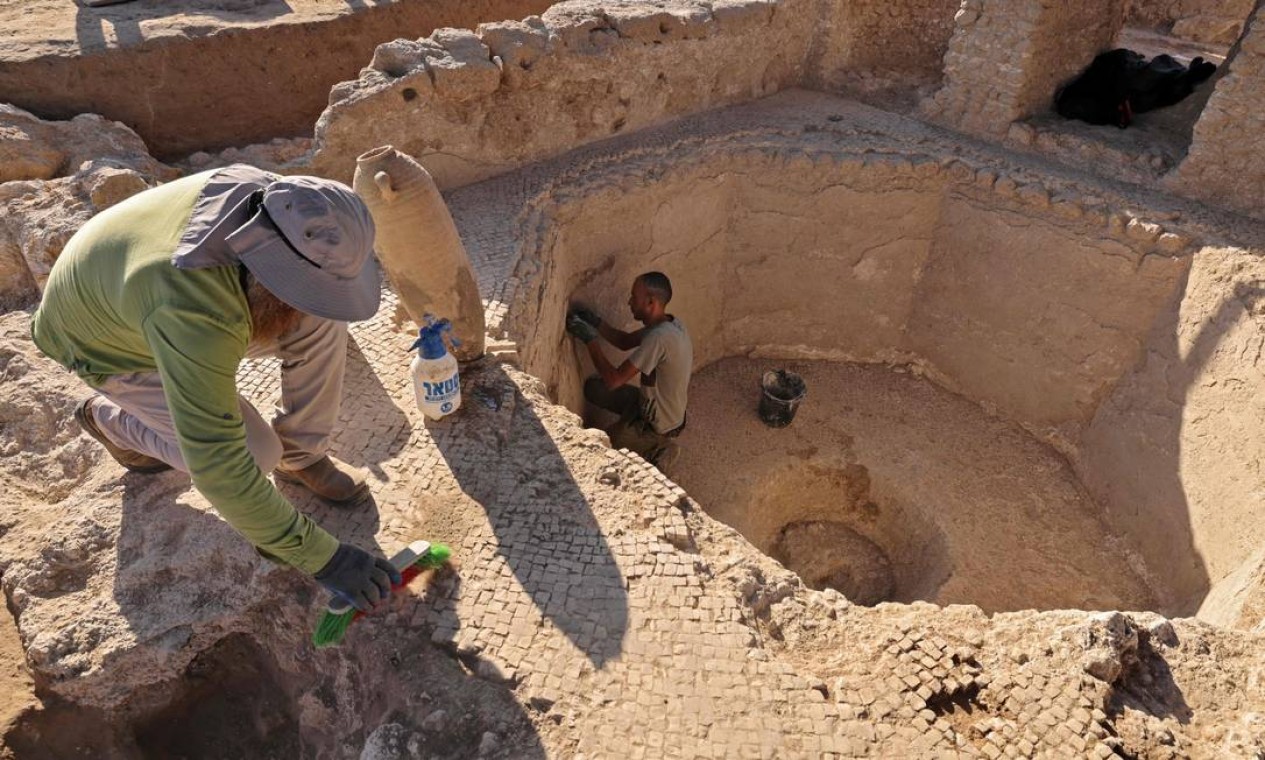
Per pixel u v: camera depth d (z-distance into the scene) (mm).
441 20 6359
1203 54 8289
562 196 5109
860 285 6383
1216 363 4770
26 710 2592
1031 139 5750
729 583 2836
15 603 2779
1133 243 5168
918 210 5973
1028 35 5488
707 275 6312
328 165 4562
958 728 2496
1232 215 5094
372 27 5949
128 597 2738
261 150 5145
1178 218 5117
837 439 6172
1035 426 6086
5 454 3326
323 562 2271
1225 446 4633
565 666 2551
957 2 6414
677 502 3127
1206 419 4781
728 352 6848
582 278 5430
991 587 5164
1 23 5230
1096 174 5539
